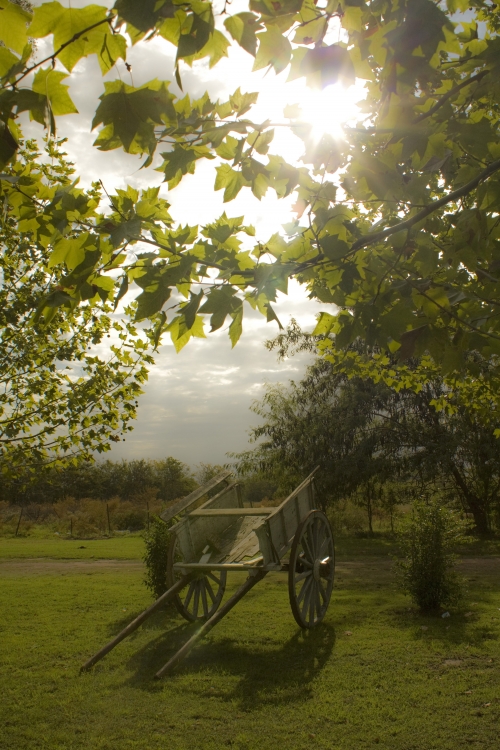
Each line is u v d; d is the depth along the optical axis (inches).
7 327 270.4
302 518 310.3
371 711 188.7
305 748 165.6
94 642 284.4
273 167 90.6
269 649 263.9
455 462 748.0
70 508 1291.8
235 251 95.3
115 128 65.8
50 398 279.4
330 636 279.4
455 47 77.2
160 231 92.8
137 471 1695.4
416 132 87.7
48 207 83.7
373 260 111.3
